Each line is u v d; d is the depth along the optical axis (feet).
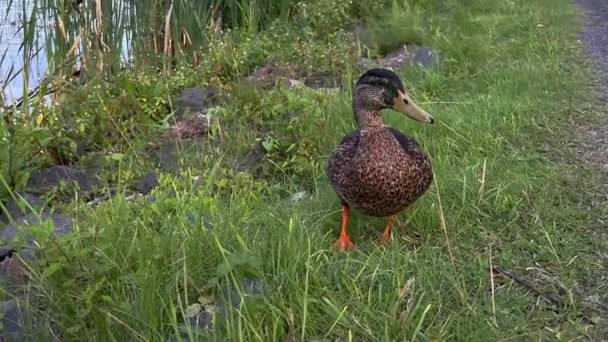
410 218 12.70
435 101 18.92
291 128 16.34
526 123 17.42
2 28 25.86
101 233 11.02
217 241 10.36
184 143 17.46
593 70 22.18
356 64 22.36
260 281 10.16
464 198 13.28
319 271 10.69
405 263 10.93
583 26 27.73
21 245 11.15
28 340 9.46
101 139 17.84
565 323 10.04
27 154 15.99
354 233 12.66
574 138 16.80
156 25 24.21
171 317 9.45
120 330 9.52
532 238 12.41
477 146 15.96
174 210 12.63
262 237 11.45
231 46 23.45
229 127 17.94
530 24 26.20
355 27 27.07
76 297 9.86
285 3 27.20
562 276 11.23
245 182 14.42
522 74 20.77
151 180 15.48
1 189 14.92
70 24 22.39
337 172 12.07
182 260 10.38
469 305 10.16
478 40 23.99
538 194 13.84
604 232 12.55
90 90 19.70
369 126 11.69
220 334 9.19
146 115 19.01
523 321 9.98
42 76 22.15
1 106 18.28
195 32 24.48
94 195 15.34
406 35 25.16
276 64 22.70
